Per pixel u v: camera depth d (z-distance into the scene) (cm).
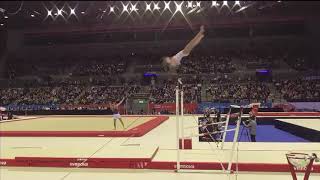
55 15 4272
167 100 3809
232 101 3628
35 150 1036
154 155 955
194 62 4562
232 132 1827
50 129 1819
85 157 895
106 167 877
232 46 4397
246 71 4416
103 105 3731
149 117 2845
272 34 4228
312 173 803
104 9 4203
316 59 4112
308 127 1614
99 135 1500
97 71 4759
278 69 4316
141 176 801
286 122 1991
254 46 4328
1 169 888
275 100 3622
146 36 4653
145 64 4653
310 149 1036
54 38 4781
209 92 4050
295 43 4162
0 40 4650
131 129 1669
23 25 4500
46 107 3838
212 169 841
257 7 3897
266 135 1788
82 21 4419
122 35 4700
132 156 901
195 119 2541
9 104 4106
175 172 831
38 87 4566
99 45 4794
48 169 880
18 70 4781
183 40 4556
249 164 826
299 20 3994
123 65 4709
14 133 1574
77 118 2878
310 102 3241
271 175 792
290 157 616
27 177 811
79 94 4350
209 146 1115
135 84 4488
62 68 4828
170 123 2255
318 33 4003
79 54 4841
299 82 4081
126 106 3556
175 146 1139
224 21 4150
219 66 4497
